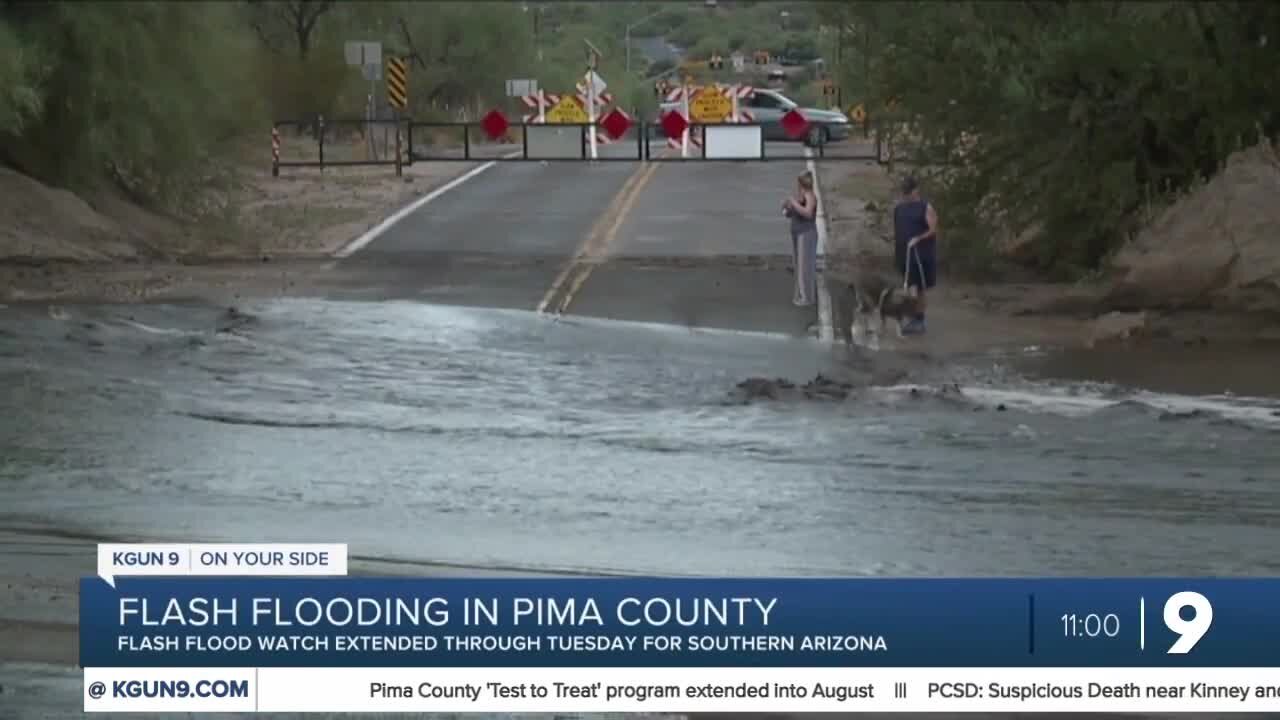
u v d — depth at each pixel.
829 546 12.83
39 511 13.81
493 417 18.19
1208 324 24.02
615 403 19.02
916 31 29.61
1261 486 14.89
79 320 23.36
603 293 27.38
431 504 14.17
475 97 87.56
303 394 19.23
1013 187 29.52
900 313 23.78
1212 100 27.72
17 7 32.62
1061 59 28.05
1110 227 28.59
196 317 24.09
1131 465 15.88
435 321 24.22
